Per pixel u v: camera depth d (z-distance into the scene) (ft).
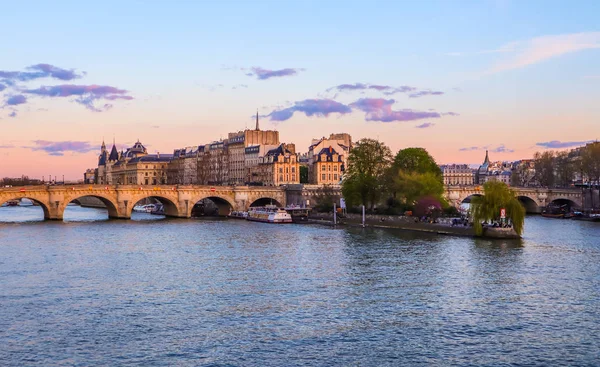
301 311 274.36
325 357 218.59
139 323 256.32
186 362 214.28
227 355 220.64
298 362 214.28
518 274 350.64
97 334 242.37
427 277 342.85
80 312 272.10
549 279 337.31
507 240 497.46
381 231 588.09
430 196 631.56
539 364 213.25
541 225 650.43
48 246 469.16
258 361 215.10
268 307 281.13
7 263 388.78
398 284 325.83
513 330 247.70
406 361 214.90
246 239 520.83
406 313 270.87
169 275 351.87
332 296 301.02
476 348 227.61
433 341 234.79
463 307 280.31
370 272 357.41
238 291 311.68
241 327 251.39
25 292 307.58
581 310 275.39
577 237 521.24
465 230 530.27
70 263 390.01
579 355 221.25
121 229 613.52
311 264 385.91
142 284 327.67
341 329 248.73
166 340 235.61
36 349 225.76
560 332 245.65
